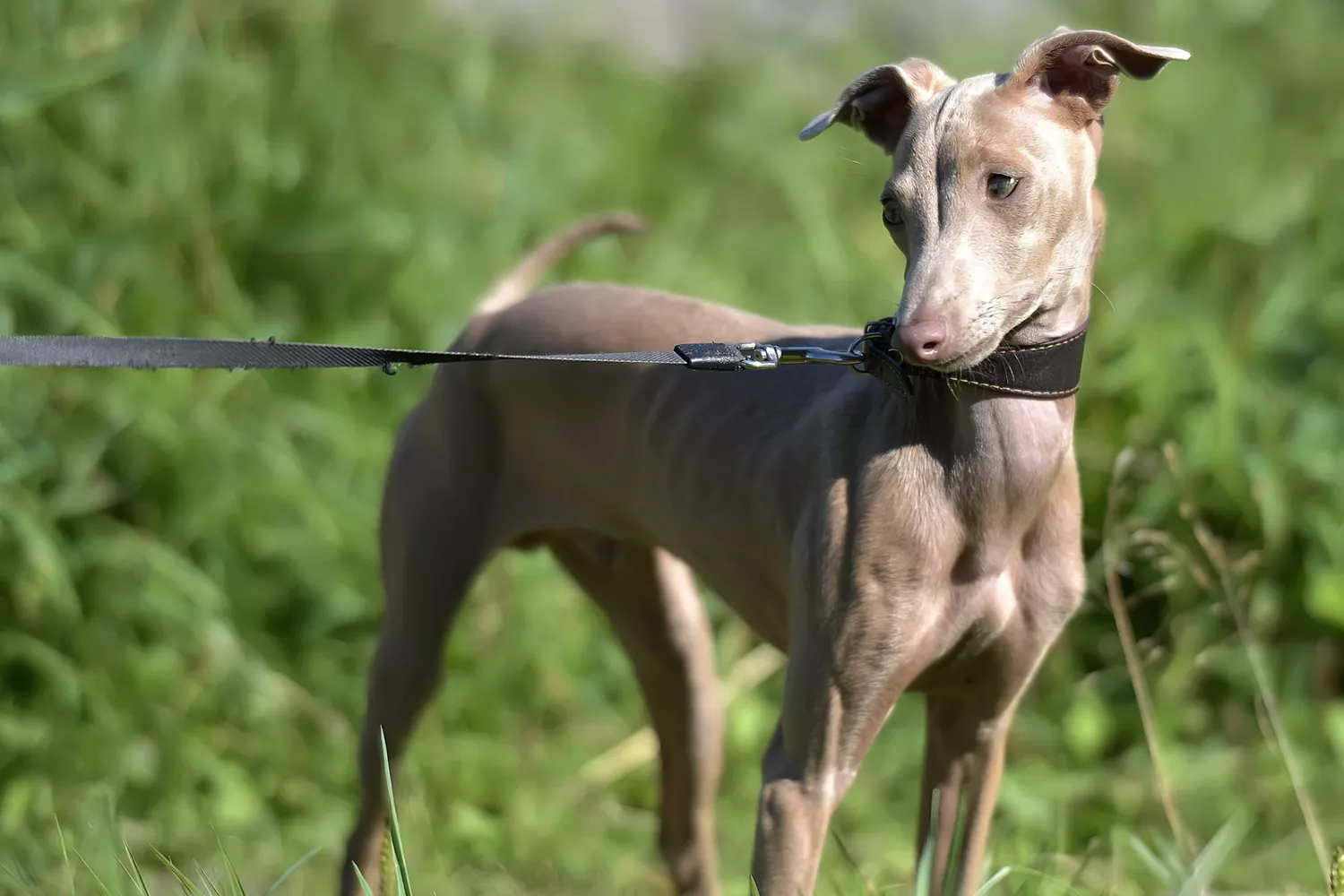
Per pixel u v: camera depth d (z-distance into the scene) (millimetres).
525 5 15383
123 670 9383
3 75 10375
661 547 7180
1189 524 9875
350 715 9734
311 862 8844
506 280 7867
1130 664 7578
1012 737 9797
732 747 9789
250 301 11031
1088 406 10375
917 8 16094
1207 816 9258
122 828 8562
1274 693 9930
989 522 5906
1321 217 11492
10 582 9297
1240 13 14469
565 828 9297
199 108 11359
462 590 7570
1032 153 5500
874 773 9789
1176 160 12594
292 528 10188
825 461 6152
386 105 12469
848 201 13992
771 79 15031
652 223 13039
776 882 5988
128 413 9914
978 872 6492
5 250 10234
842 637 5965
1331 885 5973
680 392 6848
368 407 10836
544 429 7375
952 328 5316
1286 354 10914
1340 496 10102
